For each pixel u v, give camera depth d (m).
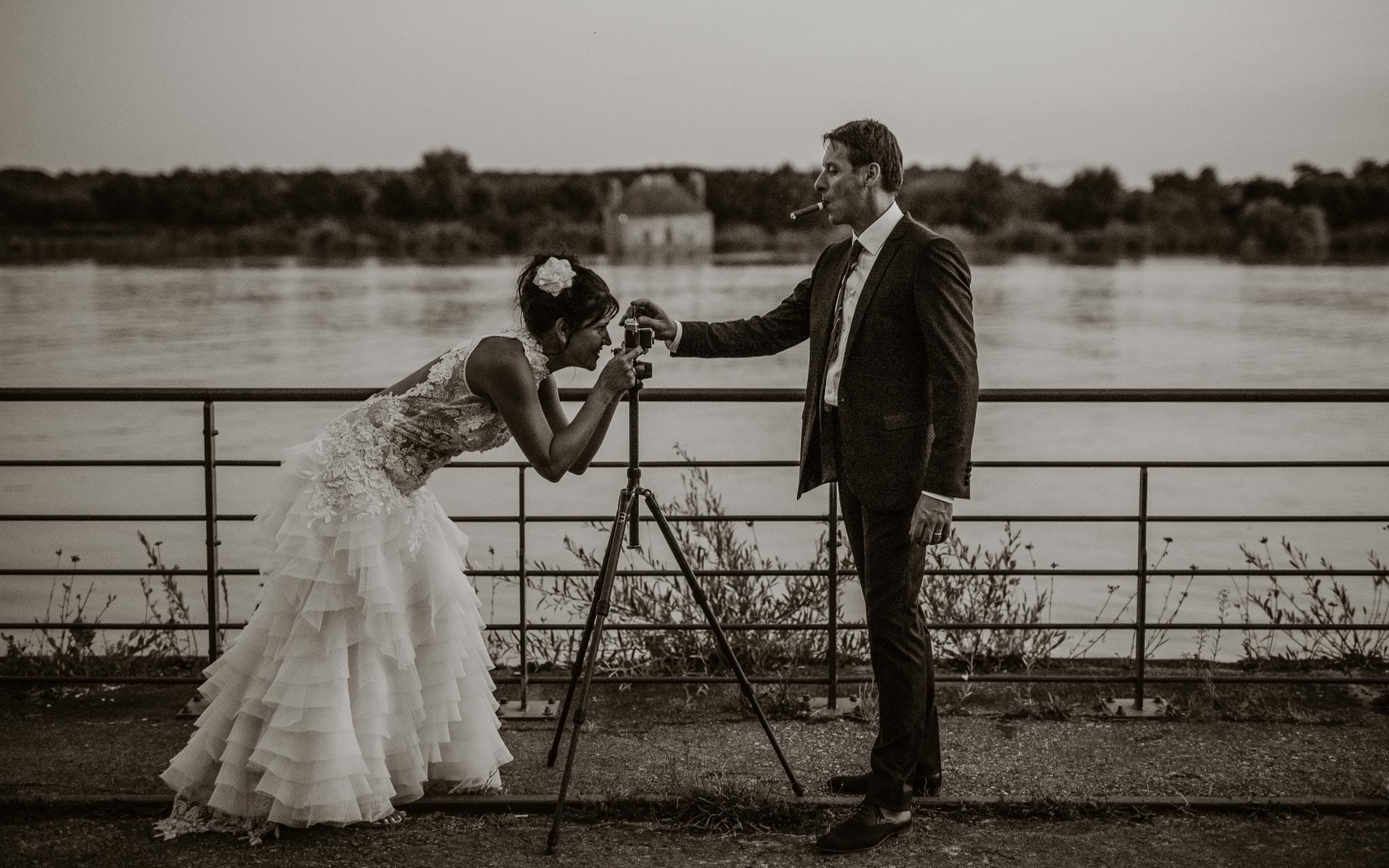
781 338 3.70
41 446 18.12
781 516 4.20
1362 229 112.94
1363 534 11.01
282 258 134.12
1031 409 22.95
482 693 3.51
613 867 3.10
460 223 135.50
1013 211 118.62
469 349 3.29
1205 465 4.04
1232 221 116.69
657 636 4.87
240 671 3.30
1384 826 3.30
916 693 3.26
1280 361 37.09
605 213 133.00
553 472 3.24
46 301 72.25
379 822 3.34
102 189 129.25
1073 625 4.19
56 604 8.24
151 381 34.31
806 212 3.37
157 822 3.31
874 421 3.23
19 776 3.59
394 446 3.34
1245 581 8.52
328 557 3.25
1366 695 4.29
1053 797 3.42
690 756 3.77
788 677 4.24
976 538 10.92
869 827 3.19
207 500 4.20
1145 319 55.59
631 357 3.34
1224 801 3.38
